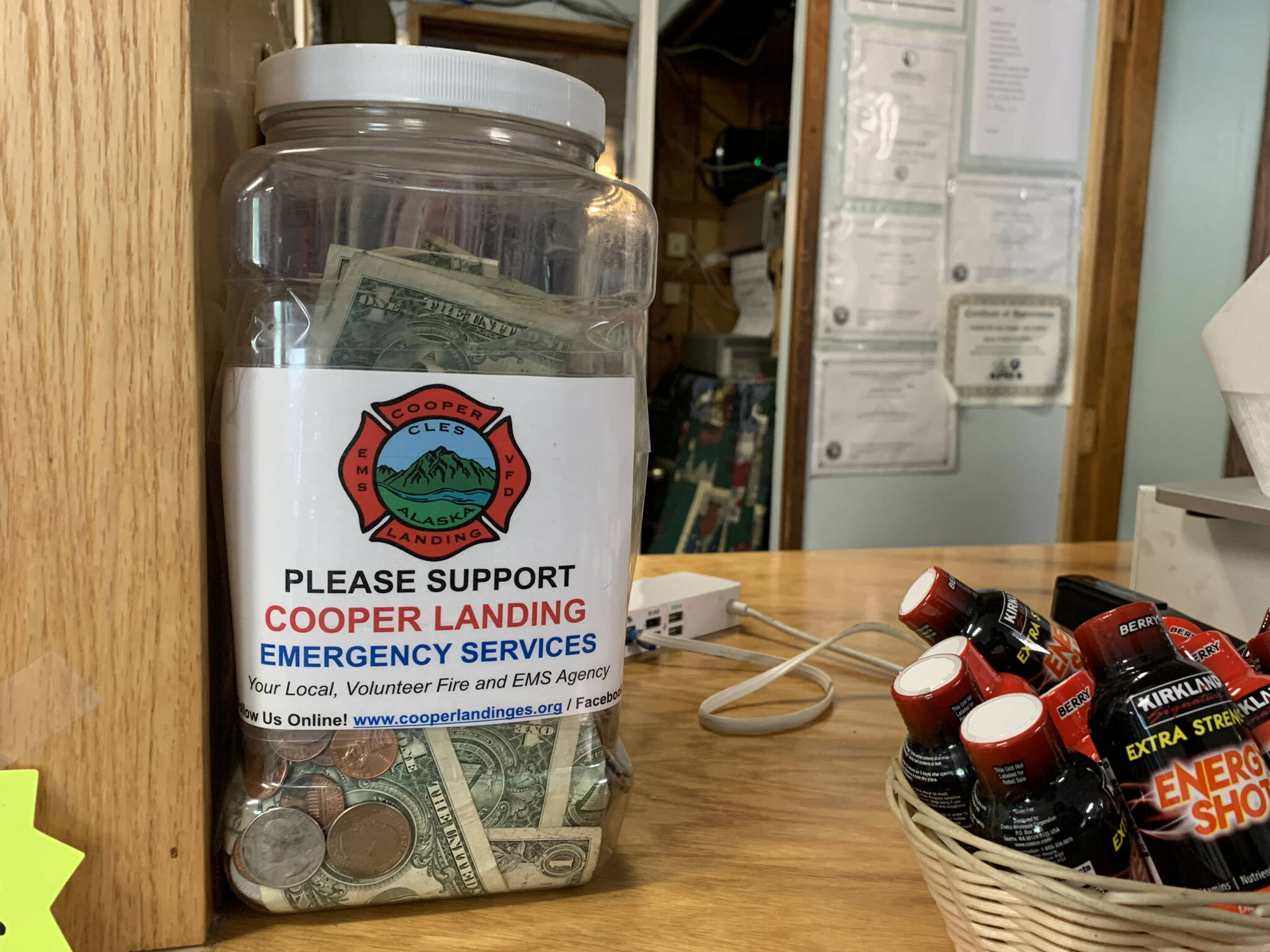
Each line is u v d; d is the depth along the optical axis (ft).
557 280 1.33
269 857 1.13
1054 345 6.54
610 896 1.29
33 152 0.96
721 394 7.13
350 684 1.13
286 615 1.10
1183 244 6.59
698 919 1.24
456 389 1.10
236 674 1.17
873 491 6.42
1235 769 1.02
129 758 1.07
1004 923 1.00
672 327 9.64
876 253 6.09
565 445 1.16
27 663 1.03
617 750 1.32
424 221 1.26
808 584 3.08
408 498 1.11
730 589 2.59
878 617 2.70
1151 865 1.02
